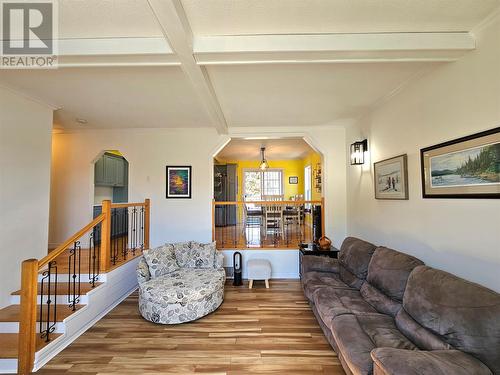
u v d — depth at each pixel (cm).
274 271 474
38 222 327
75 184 492
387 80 275
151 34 200
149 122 444
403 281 221
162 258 364
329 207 477
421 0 165
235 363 228
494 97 177
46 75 262
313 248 421
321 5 168
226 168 941
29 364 217
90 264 365
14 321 257
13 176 295
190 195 497
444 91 225
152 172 498
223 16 177
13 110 296
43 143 338
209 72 258
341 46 200
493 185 175
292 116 409
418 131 261
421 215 254
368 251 297
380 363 138
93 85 287
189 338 269
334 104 350
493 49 178
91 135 496
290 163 991
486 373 130
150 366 224
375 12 176
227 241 560
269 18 181
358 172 417
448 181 217
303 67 248
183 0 160
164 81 278
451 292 167
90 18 180
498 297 147
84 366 225
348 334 191
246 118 420
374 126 362
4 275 282
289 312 328
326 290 283
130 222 490
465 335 147
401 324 195
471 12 176
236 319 310
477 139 188
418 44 198
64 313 271
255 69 252
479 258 188
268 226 645
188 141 499
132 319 313
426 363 131
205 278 346
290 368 220
